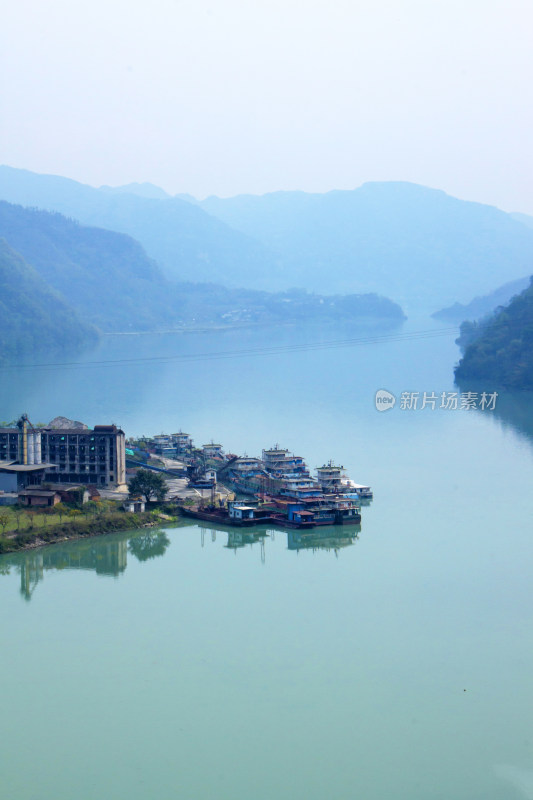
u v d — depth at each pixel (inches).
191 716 5049.2
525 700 5182.1
